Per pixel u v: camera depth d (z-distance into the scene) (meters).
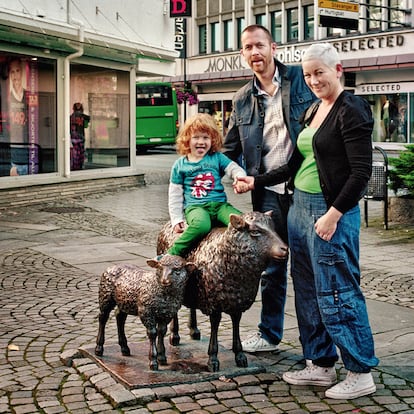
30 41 14.88
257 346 5.34
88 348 5.23
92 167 17.78
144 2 18.77
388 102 31.77
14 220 12.88
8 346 5.58
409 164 12.02
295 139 5.15
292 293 7.36
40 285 7.79
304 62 4.47
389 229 11.80
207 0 41.62
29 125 15.67
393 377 4.83
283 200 5.25
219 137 4.94
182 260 4.60
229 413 4.24
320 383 4.68
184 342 5.45
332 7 25.50
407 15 31.08
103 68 18.00
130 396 4.37
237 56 39.41
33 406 4.36
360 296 4.51
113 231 11.80
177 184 4.95
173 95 37.12
